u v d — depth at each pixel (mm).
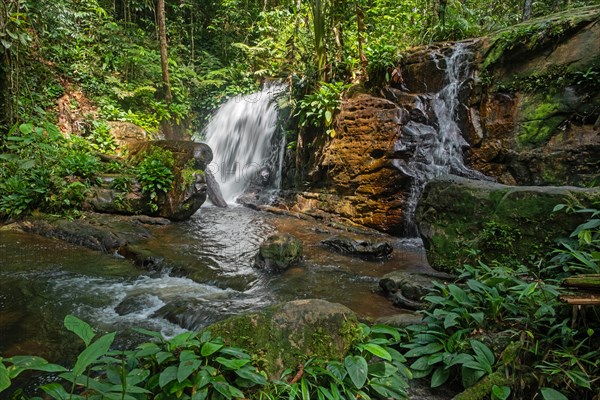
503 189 3695
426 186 4367
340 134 7641
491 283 2902
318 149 8297
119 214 7152
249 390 2064
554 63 6191
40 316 3699
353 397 2113
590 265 2420
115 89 10375
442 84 7488
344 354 2391
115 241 5859
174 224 7254
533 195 3434
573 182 5664
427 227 4207
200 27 15094
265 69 12070
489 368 2199
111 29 10984
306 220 7863
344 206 7504
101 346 1719
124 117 10219
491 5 10680
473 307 2658
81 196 6941
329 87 7871
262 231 6965
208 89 13398
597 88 5711
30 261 5195
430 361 2381
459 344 2426
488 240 3637
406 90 7875
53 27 9297
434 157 7020
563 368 2125
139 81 11461
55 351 3107
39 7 8797
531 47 6445
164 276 4953
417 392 2324
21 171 7125
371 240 6195
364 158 7152
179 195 7305
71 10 9867
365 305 3932
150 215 7355
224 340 2314
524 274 3195
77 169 7336
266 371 2209
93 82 10156
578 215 3152
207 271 4895
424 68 7676
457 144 7141
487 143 6887
